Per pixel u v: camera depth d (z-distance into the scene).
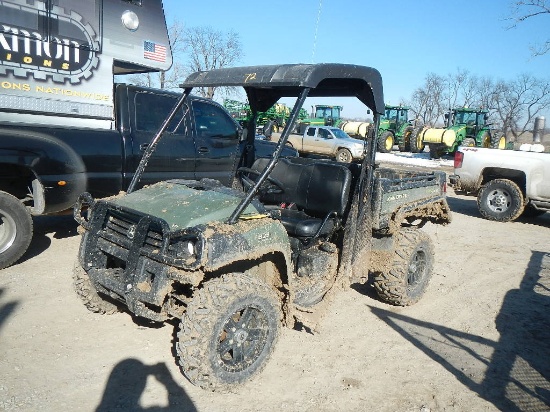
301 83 3.40
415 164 20.48
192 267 2.91
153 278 3.18
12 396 3.04
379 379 3.55
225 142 7.27
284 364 3.64
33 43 5.47
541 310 5.05
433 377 3.63
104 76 6.08
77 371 3.37
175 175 6.63
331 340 4.10
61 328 3.96
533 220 9.92
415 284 4.93
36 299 4.48
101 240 3.57
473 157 9.66
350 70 3.79
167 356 3.64
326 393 3.32
